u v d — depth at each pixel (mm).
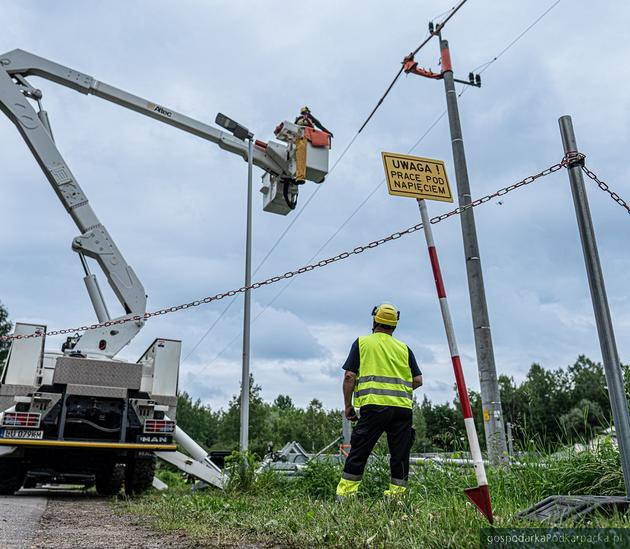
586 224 4359
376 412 5355
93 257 11000
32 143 10930
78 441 8469
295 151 12250
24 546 3596
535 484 5480
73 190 10969
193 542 3879
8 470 8625
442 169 4832
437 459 6484
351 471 5359
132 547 3652
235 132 12102
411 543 3211
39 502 7633
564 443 5996
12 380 8812
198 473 9211
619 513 3633
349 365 5566
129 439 8906
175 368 10188
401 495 4945
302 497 6820
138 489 9367
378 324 5816
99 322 10688
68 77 11656
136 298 10844
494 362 9727
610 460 5383
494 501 5012
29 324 9156
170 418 9945
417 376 5711
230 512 5523
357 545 3400
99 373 8820
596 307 4168
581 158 4516
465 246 10711
